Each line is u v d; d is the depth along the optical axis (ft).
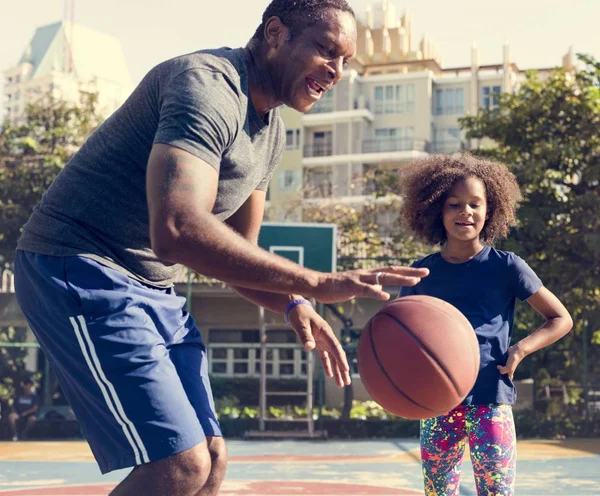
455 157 12.82
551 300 11.69
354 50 8.00
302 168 152.56
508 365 11.09
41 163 53.11
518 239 45.65
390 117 159.74
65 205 7.65
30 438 44.88
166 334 7.84
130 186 7.63
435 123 162.61
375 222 66.59
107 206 7.62
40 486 23.47
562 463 29.91
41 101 58.29
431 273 11.92
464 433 11.23
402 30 186.29
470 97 161.38
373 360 9.68
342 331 49.14
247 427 44.88
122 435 7.29
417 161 13.17
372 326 9.89
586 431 43.86
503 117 50.06
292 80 7.87
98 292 7.39
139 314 7.50
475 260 11.76
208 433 7.90
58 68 203.62
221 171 7.64
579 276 45.06
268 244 44.29
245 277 6.81
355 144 153.99
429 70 161.48
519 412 45.47
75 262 7.47
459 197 11.94
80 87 62.95
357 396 55.21
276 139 8.64
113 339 7.31
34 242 7.69
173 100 7.11
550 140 48.24
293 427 44.98
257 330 57.36
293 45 7.80
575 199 45.24
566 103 47.85
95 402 7.43
